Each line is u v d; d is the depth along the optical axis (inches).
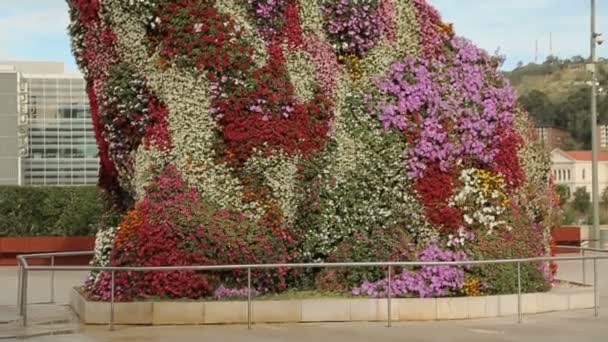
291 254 532.4
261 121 529.7
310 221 540.4
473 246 543.2
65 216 1144.2
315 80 558.6
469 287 520.1
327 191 545.6
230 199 522.0
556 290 577.6
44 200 1146.7
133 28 537.6
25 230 1143.0
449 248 542.0
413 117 563.5
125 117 541.3
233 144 526.0
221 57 527.2
